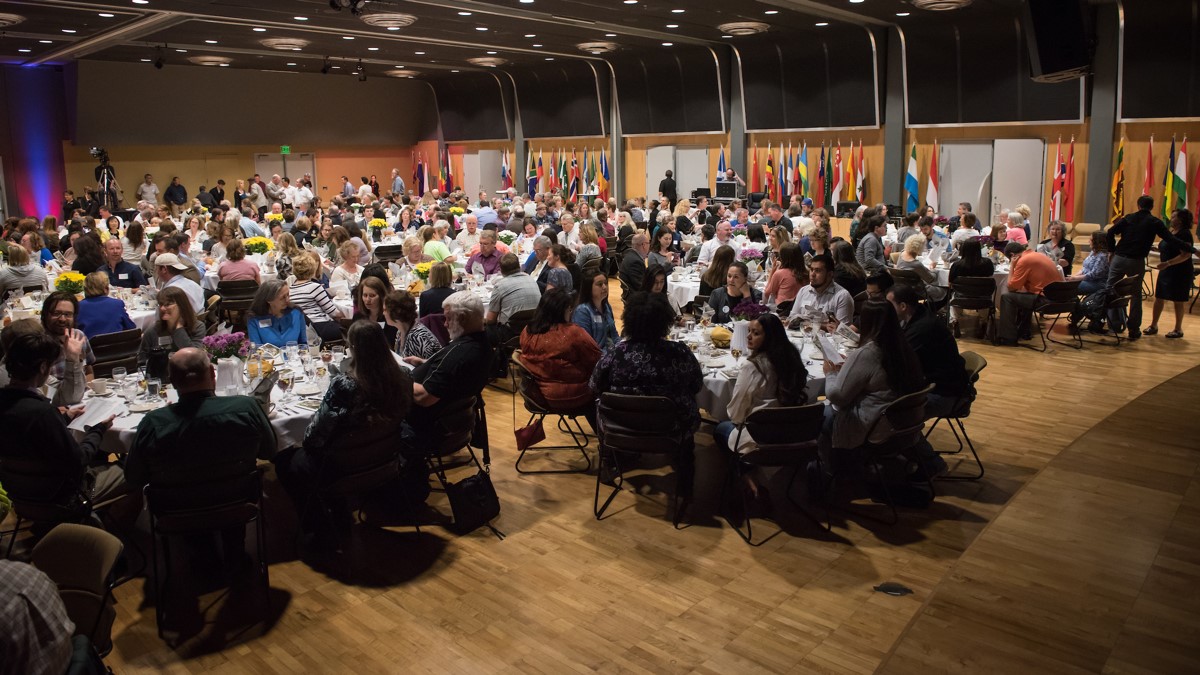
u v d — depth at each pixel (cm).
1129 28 1291
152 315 766
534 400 556
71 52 1808
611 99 2144
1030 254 920
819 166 1770
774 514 507
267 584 405
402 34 1591
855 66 1617
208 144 2286
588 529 490
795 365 472
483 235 902
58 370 479
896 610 398
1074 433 643
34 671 212
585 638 378
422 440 479
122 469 430
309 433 416
